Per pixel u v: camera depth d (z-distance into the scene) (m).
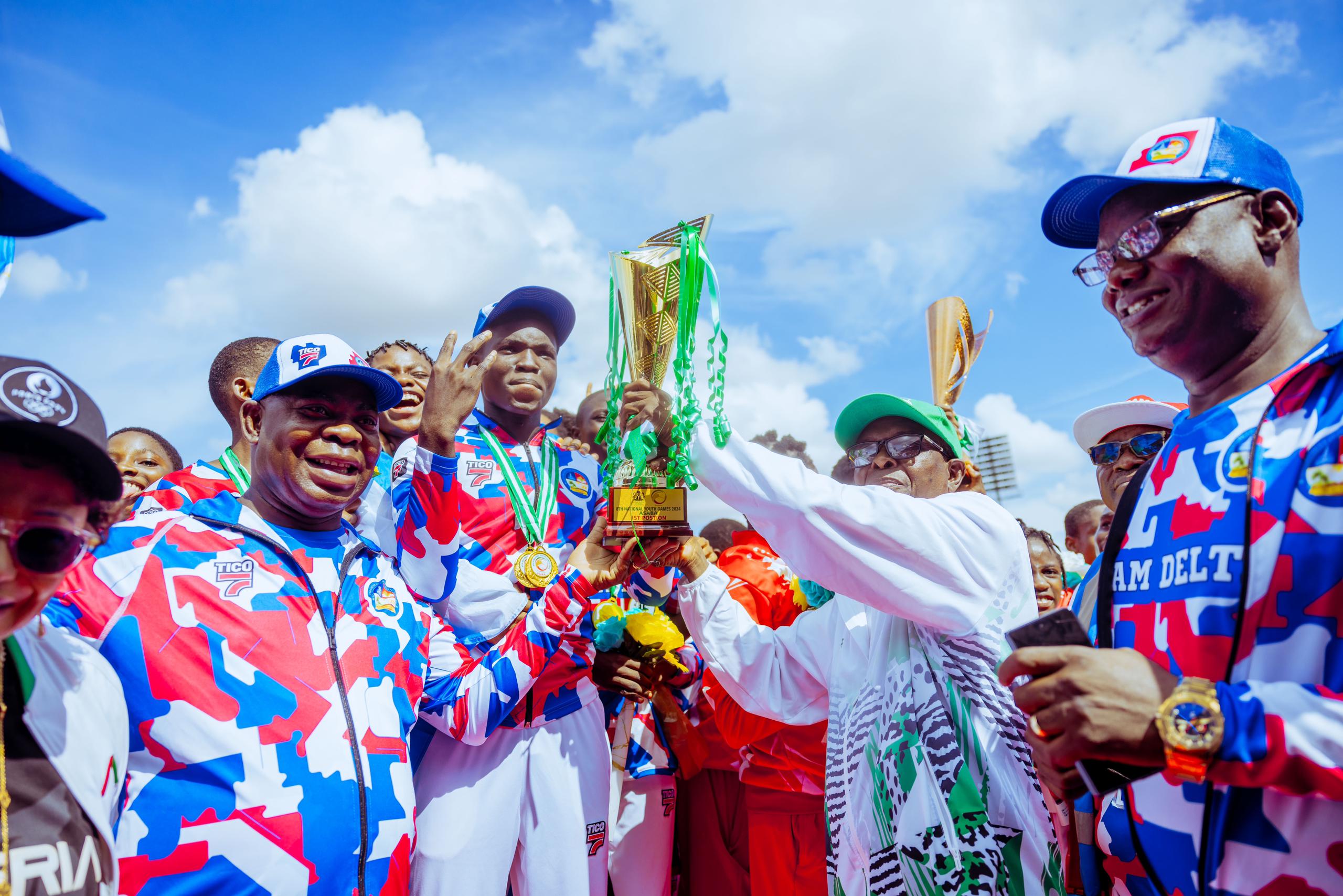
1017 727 2.43
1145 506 1.92
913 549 2.50
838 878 2.67
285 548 2.36
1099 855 2.10
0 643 1.45
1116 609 1.92
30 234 1.50
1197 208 1.76
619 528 2.89
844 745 2.72
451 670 2.78
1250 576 1.59
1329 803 1.47
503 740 3.16
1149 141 1.91
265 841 2.03
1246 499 1.64
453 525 2.87
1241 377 1.83
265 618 2.22
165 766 2.03
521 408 3.62
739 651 3.09
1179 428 1.92
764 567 3.65
